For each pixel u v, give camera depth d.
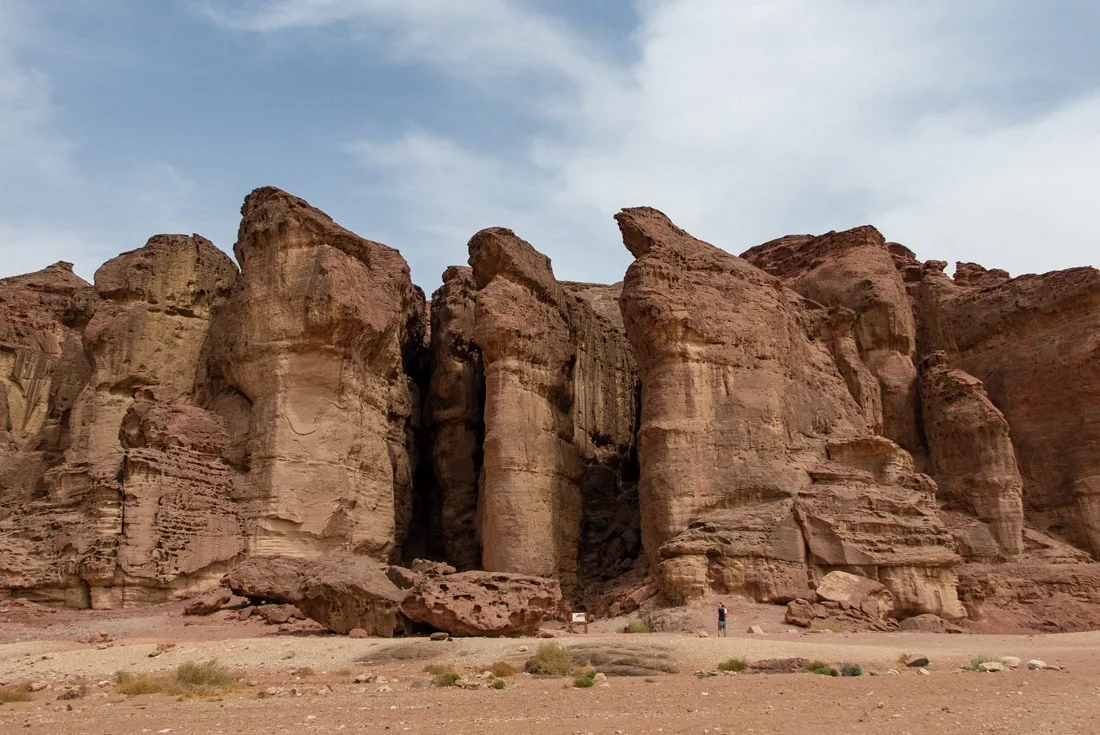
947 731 12.19
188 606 29.61
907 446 46.25
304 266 37.28
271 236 37.88
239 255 40.41
